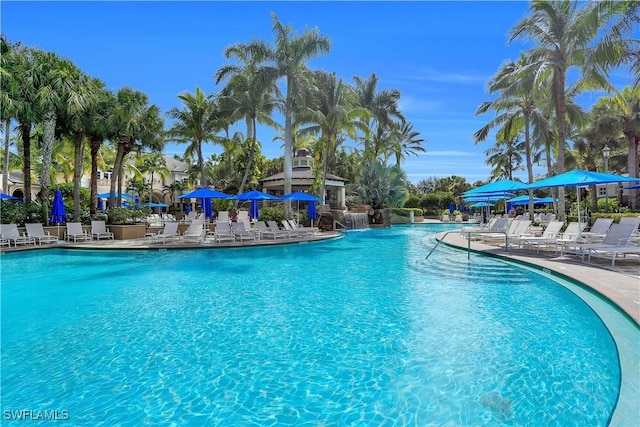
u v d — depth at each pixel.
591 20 14.55
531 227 16.91
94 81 21.09
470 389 3.71
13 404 3.53
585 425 3.05
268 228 18.88
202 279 9.34
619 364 4.00
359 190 34.62
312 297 7.48
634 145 28.83
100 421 3.24
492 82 23.62
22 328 5.69
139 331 5.54
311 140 41.31
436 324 5.73
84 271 10.50
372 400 3.54
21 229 17.06
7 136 25.19
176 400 3.57
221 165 41.06
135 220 22.20
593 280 7.52
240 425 3.15
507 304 6.77
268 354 4.66
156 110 23.00
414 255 13.60
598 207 31.02
